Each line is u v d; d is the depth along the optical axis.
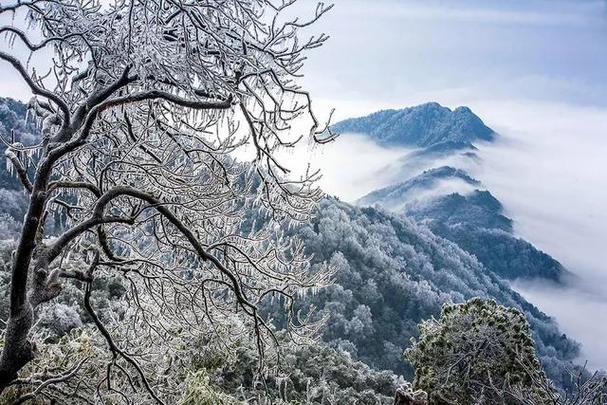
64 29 5.79
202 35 5.30
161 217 6.44
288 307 6.41
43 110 6.41
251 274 6.59
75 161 6.47
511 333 12.77
